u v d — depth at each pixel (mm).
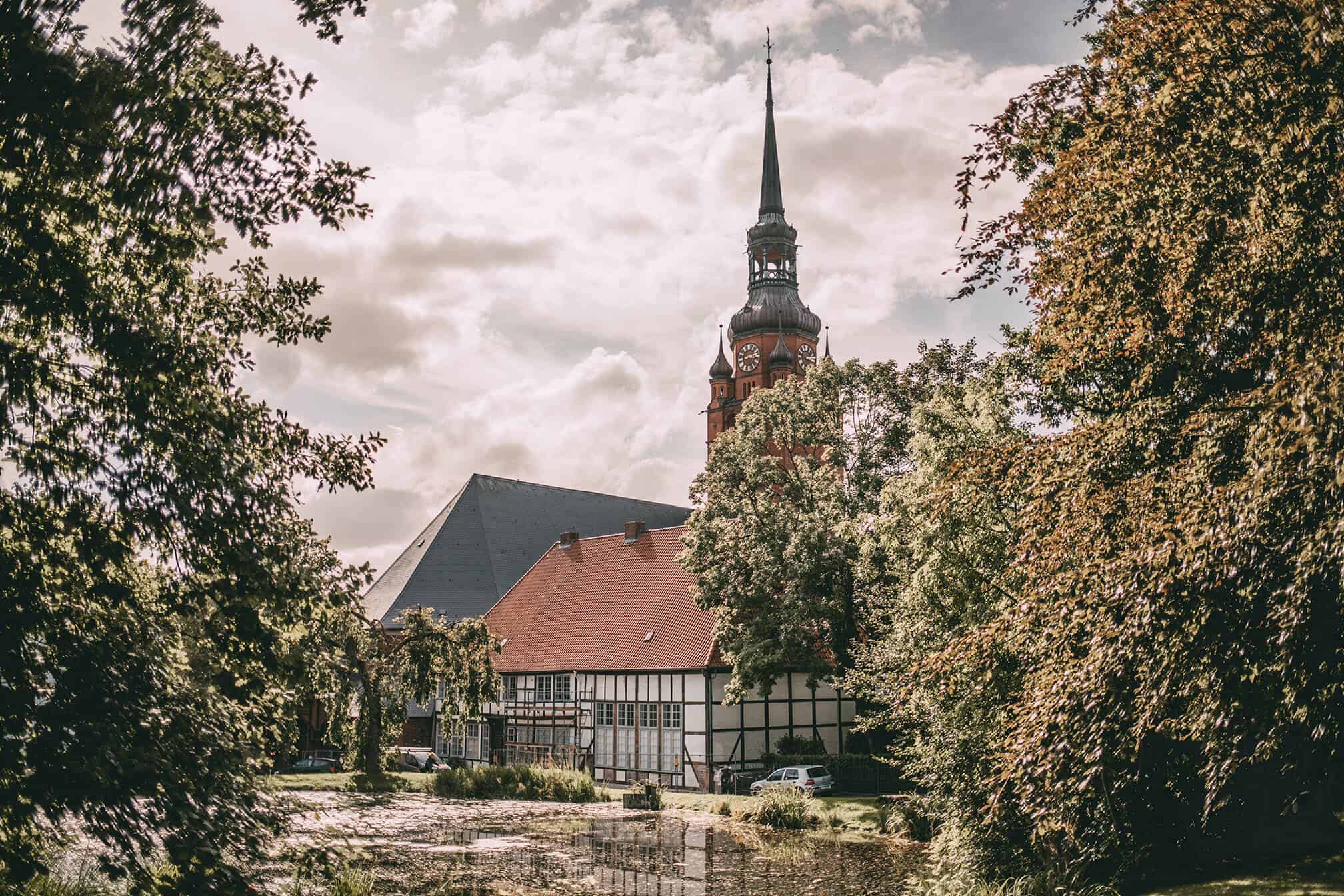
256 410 9039
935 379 35250
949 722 15117
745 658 33781
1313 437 6547
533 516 70000
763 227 105375
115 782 6773
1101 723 8039
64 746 6801
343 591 9188
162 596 8250
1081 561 9336
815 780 32500
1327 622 7004
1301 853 12969
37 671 7133
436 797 34250
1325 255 7445
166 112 7328
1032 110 10133
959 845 15250
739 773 36875
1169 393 9547
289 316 9828
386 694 36375
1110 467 9438
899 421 35094
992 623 10094
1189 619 7359
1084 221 9656
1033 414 19656
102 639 7543
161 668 7812
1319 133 7344
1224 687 7445
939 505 11625
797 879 19188
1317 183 7477
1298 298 7625
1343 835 13391
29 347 7863
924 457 20297
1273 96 7707
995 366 20188
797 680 40250
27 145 6922
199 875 7125
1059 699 8156
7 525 7301
